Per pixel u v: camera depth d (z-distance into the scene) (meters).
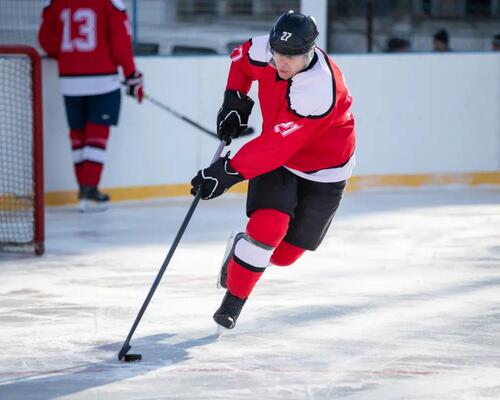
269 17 26.89
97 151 22.44
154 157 24.00
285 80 11.73
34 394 10.74
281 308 14.33
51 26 22.42
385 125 25.73
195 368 11.60
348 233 20.11
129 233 20.30
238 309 12.43
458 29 28.02
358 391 10.84
